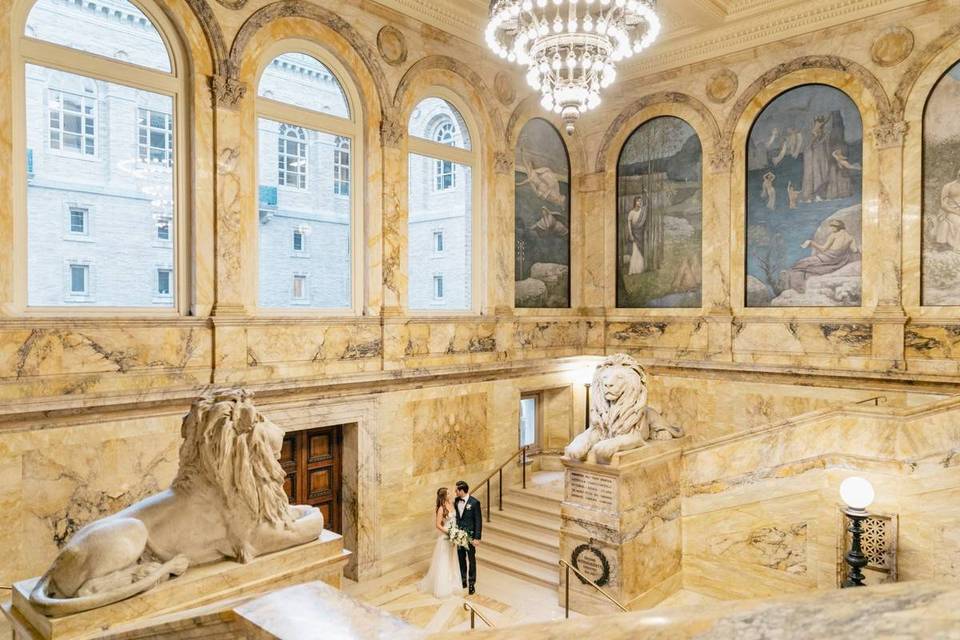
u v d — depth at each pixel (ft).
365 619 6.75
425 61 40.47
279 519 15.40
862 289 39.52
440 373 39.91
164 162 30.27
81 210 27.58
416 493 39.40
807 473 30.60
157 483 28.48
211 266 31.14
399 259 39.04
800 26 41.11
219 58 31.07
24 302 25.89
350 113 37.58
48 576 13.58
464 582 34.50
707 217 45.37
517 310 46.88
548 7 24.41
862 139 39.52
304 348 34.55
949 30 36.47
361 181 37.83
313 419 34.53
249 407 15.62
